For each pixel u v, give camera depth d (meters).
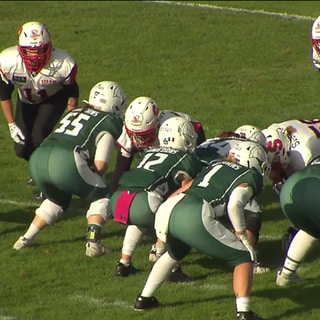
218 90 47.34
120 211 25.66
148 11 62.44
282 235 30.12
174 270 26.72
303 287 26.23
